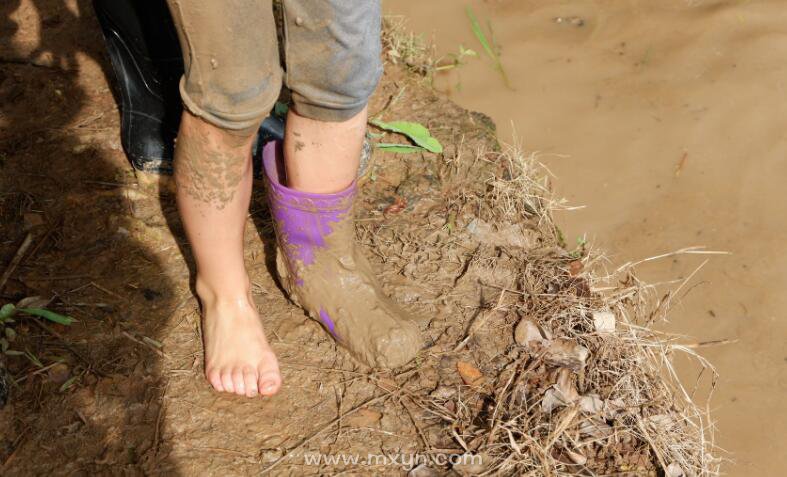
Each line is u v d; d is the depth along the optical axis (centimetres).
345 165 173
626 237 294
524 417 183
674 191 308
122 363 189
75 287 205
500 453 176
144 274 210
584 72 348
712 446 203
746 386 260
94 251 214
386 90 280
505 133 321
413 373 192
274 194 180
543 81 343
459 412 184
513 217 235
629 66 351
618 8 375
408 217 232
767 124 329
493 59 350
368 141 252
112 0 211
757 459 244
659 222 299
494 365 195
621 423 184
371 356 188
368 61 154
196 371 189
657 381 200
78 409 180
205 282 184
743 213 302
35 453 172
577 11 376
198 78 144
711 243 293
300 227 182
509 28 368
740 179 312
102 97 262
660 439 182
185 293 206
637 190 307
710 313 276
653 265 286
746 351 268
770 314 276
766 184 311
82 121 253
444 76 340
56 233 219
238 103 147
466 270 217
